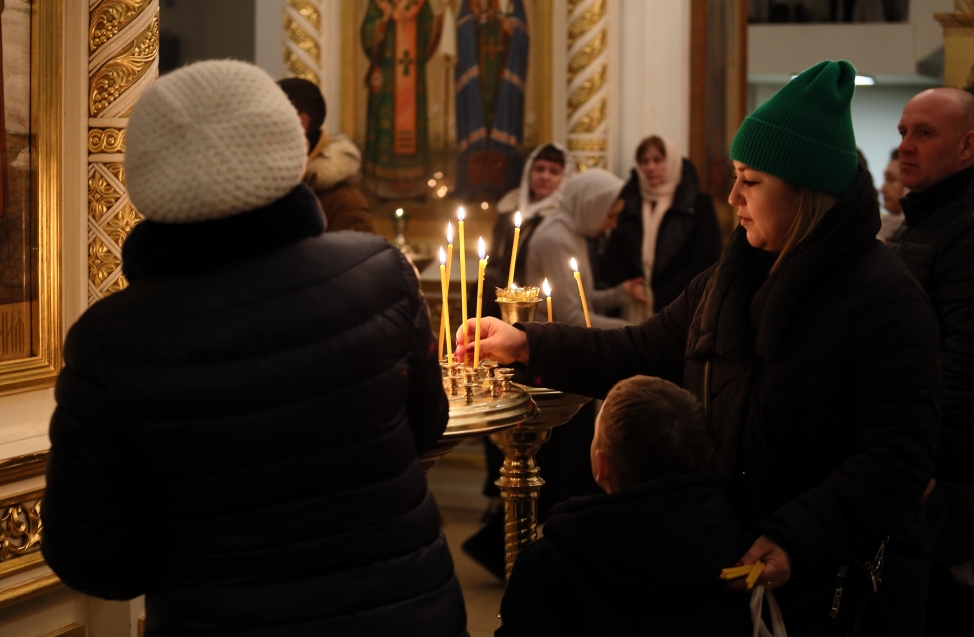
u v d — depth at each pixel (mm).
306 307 1229
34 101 2145
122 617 2270
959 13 3695
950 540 2184
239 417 1190
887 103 12578
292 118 1256
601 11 5395
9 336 2117
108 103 2281
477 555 3736
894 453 1521
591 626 1490
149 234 1235
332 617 1227
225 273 1230
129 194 1224
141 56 2289
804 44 9727
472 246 5547
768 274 1765
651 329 2014
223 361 1188
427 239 5621
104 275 2309
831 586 1592
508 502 2254
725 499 1539
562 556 1510
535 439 2223
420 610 1292
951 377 2119
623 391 1584
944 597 2254
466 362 1984
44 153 2160
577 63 5457
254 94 1227
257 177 1208
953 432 2098
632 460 1539
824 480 1573
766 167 1669
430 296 4812
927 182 2307
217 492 1203
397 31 5551
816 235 1618
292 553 1222
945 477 2227
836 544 1498
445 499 4742
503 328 2002
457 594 1379
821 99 1645
